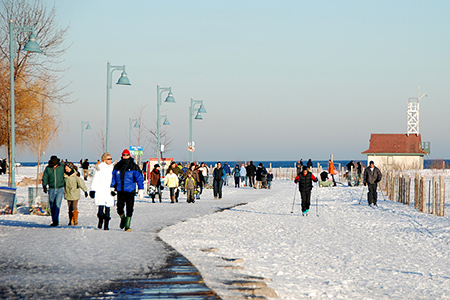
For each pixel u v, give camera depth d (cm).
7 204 3653
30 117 5925
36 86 5769
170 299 1316
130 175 2670
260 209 4681
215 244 2411
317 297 1525
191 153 8812
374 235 3161
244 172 9106
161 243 2248
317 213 4391
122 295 1353
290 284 1661
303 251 2412
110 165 2742
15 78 5203
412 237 3100
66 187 2962
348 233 3188
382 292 1736
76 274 1603
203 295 1360
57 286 1446
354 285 1805
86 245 2128
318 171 11988
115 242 2222
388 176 6378
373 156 14225
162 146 6856
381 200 5881
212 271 1730
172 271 1658
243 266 1892
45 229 2670
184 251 2122
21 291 1389
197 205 4803
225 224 3303
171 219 3444
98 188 2702
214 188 5791
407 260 2367
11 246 2100
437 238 3069
